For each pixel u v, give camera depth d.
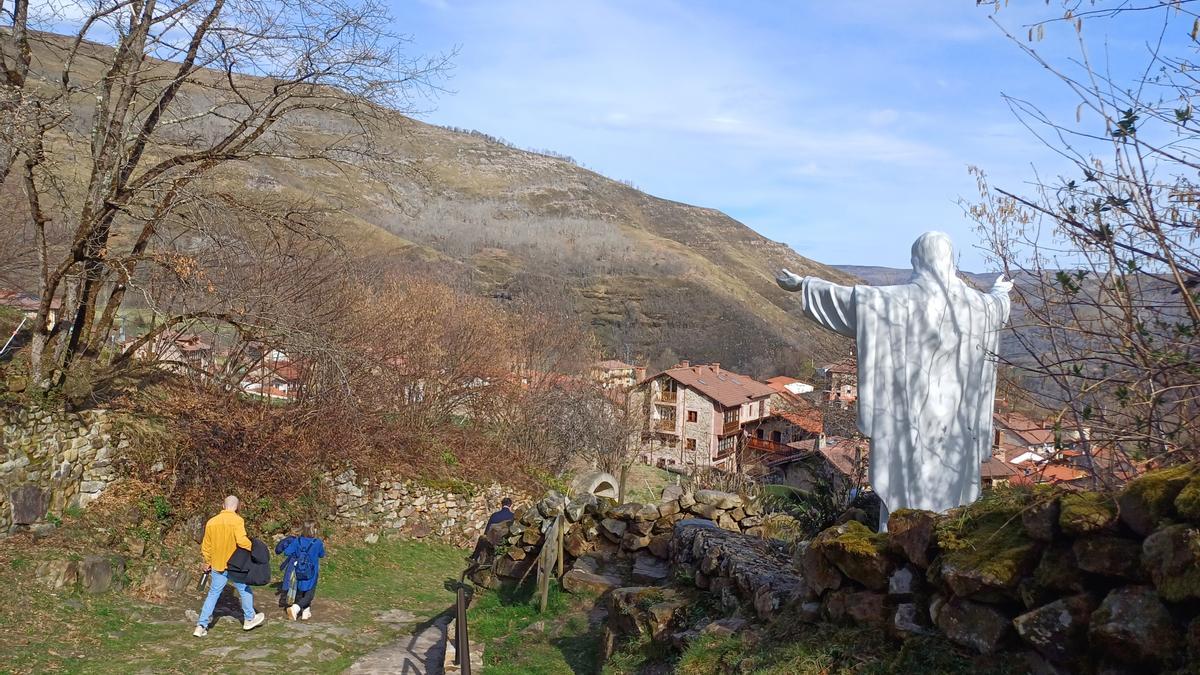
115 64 12.77
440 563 18.84
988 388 5.56
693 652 6.11
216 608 11.38
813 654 5.14
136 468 13.48
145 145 13.55
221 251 14.09
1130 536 3.79
